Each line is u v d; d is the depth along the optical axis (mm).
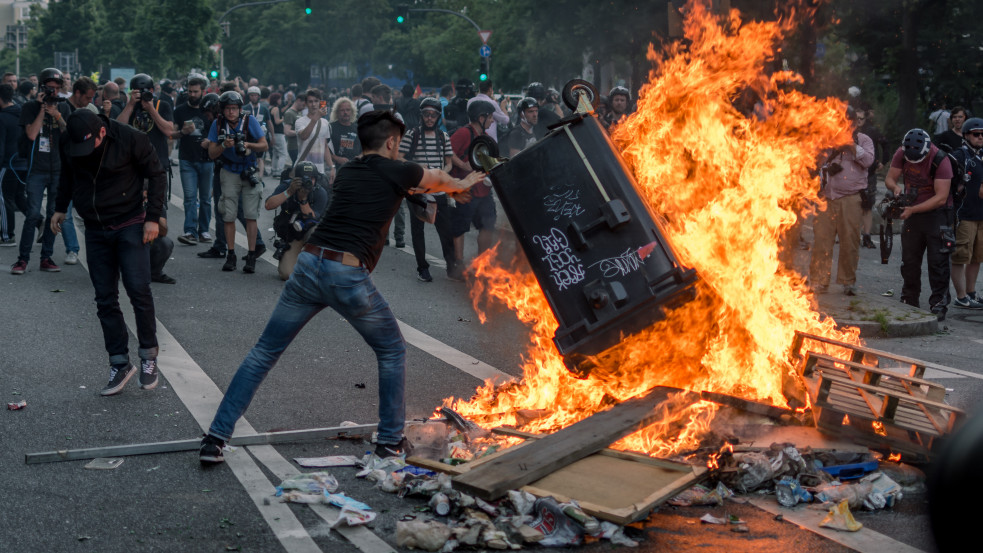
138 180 6504
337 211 5141
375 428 5812
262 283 10906
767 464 4832
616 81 45312
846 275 10664
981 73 27656
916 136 9883
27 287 10266
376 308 5172
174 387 6746
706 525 4445
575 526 4230
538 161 5531
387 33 79562
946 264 9992
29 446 5461
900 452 5156
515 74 50031
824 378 5371
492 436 5602
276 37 82875
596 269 5410
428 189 5301
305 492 4785
